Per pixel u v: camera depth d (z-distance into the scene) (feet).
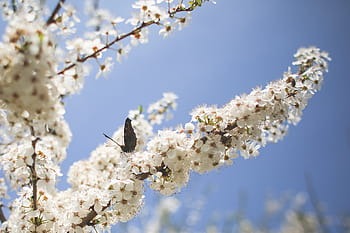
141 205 2.81
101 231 2.75
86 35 2.46
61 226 2.73
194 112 2.75
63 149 2.84
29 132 2.46
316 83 2.85
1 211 2.90
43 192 2.73
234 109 2.72
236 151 2.75
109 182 2.81
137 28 2.54
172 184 2.74
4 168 2.73
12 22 2.31
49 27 2.41
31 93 2.32
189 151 2.71
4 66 2.31
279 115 2.77
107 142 3.21
